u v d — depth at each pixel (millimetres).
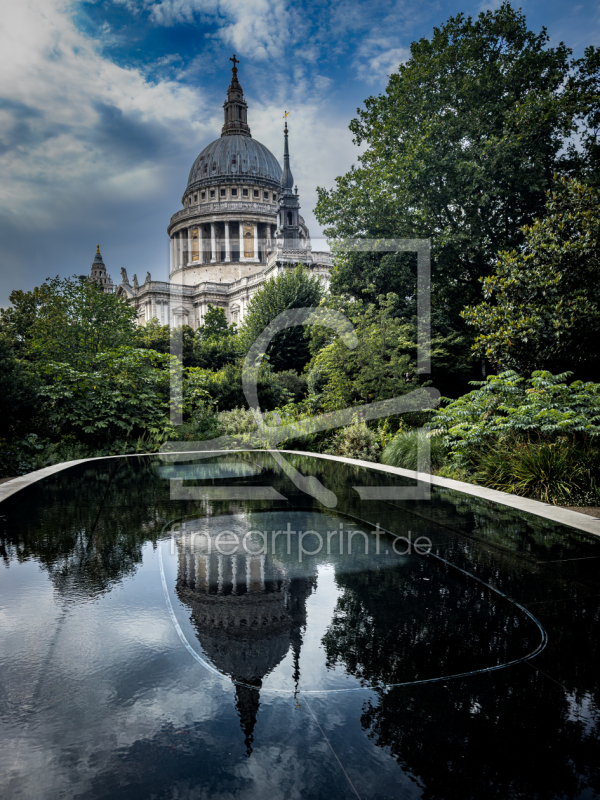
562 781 1610
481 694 2125
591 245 9398
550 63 18797
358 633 2689
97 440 14406
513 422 8219
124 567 3783
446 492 7258
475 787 1584
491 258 18906
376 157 22516
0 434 11984
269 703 2057
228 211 97500
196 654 2455
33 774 1637
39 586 3361
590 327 9438
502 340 10570
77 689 2145
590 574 3658
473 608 3041
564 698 2094
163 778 1611
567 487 6727
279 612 2973
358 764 1688
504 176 17812
